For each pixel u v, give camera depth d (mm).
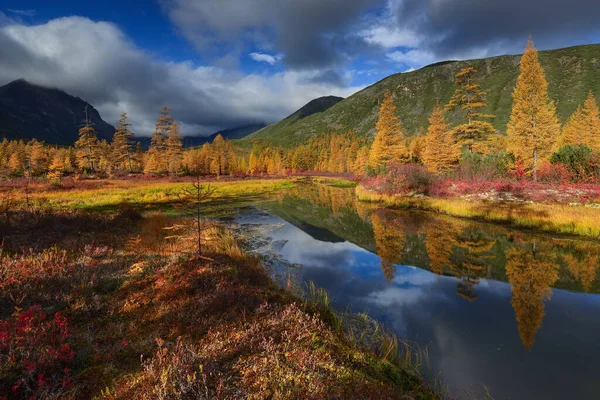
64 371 4047
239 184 50000
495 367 5902
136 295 6875
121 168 71562
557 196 20078
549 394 5168
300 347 5211
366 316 8000
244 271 9297
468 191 25281
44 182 36125
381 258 13609
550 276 10938
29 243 10562
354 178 69375
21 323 4770
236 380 4164
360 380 4480
